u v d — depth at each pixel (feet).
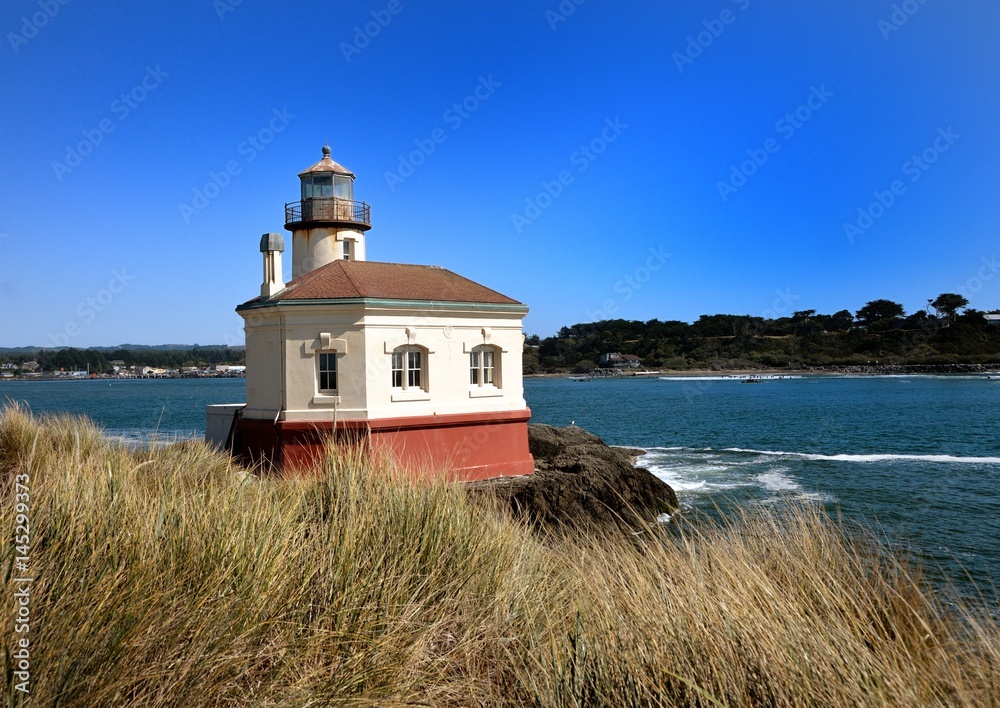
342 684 14.57
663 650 13.93
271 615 15.81
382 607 17.26
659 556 18.75
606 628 15.46
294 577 17.78
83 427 41.50
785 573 17.43
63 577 14.42
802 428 208.54
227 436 78.33
